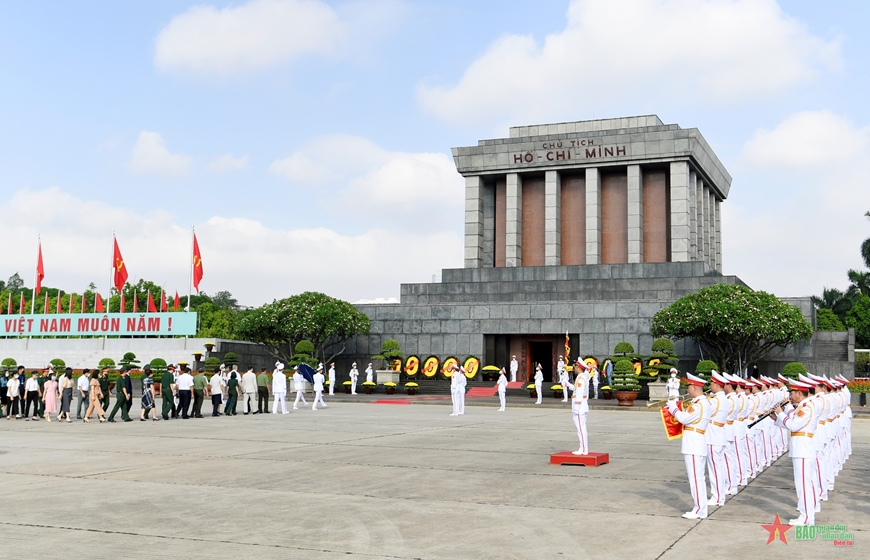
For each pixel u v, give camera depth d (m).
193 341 60.47
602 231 68.62
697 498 12.16
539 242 70.19
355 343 63.47
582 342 58.34
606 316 58.00
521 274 66.31
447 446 21.89
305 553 9.78
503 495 13.95
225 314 100.31
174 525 11.33
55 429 27.36
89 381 32.94
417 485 14.99
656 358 50.34
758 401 17.00
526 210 71.00
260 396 36.56
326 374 62.03
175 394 35.69
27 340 64.75
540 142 68.00
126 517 11.88
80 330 63.50
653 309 56.91
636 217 65.62
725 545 10.37
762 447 17.91
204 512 12.28
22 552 9.74
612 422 32.25
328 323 56.91
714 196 81.38
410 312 62.44
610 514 12.34
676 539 10.68
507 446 21.98
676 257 63.91
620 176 68.69
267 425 29.22
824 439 13.79
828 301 106.19
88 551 9.81
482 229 70.75
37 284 66.62
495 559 9.55
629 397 42.78
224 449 20.92
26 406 32.72
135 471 16.70
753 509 12.99
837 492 14.93
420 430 27.23
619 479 15.89
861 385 46.38
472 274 67.69
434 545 10.22
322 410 39.28
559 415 36.66
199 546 10.10
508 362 61.41
